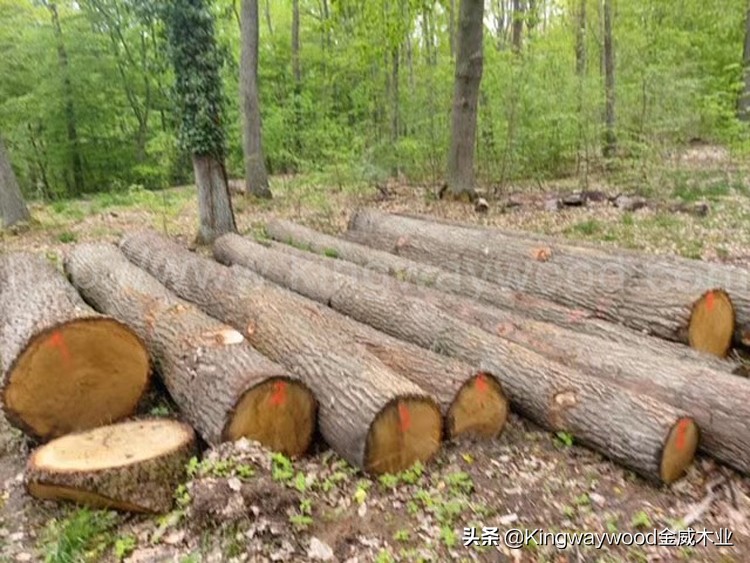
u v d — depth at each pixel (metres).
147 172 14.06
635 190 9.39
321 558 2.37
